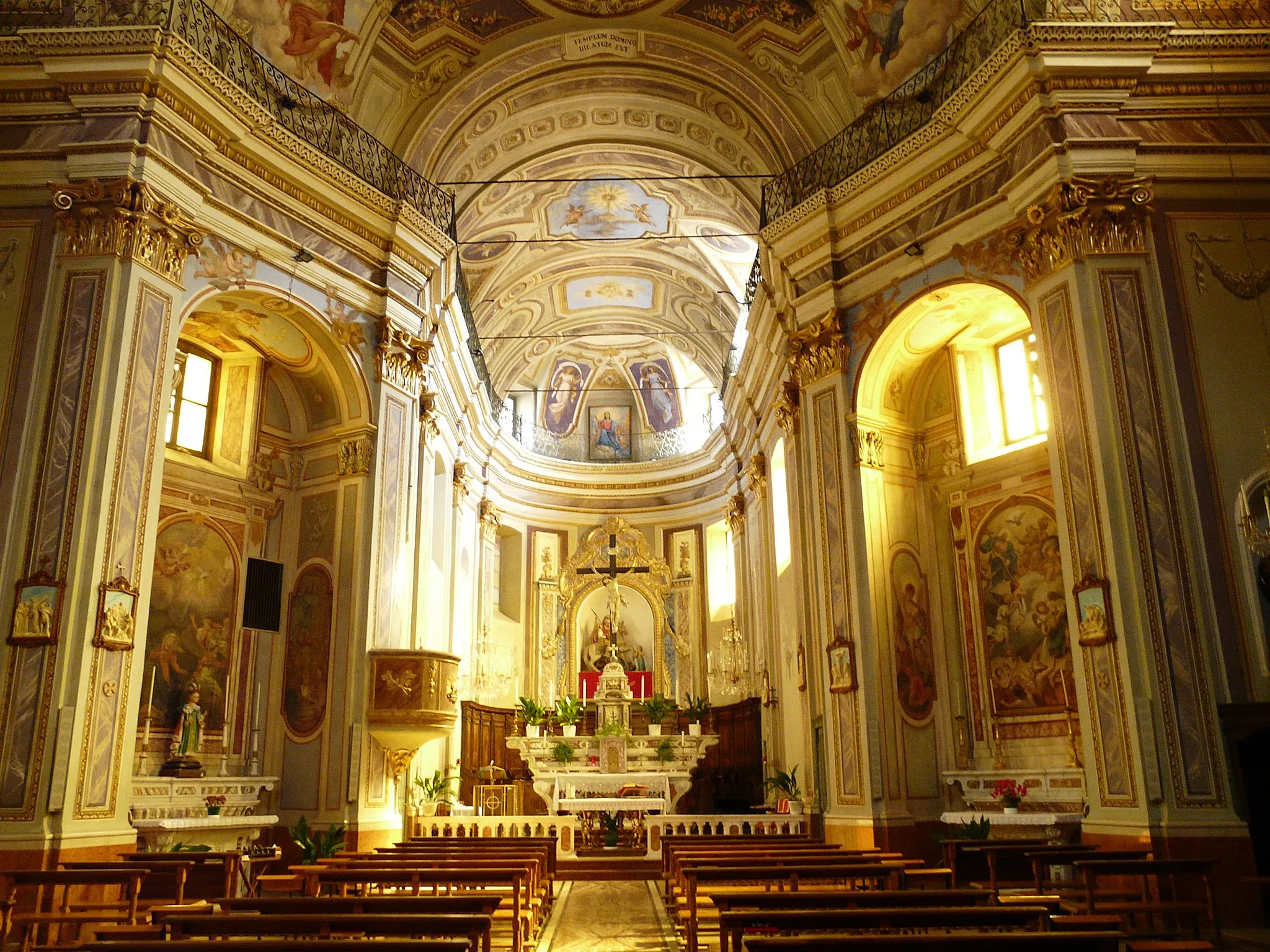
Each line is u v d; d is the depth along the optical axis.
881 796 12.42
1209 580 9.87
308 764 12.93
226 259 12.04
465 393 19.30
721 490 24.80
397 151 15.24
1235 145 11.12
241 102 11.87
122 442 10.23
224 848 11.10
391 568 13.67
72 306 10.41
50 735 9.27
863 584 13.16
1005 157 11.93
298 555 14.00
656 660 24.78
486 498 23.00
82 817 9.28
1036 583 13.09
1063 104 11.11
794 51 15.26
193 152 11.60
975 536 13.88
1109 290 10.64
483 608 22.25
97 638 9.65
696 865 8.42
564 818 14.62
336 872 7.62
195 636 13.07
